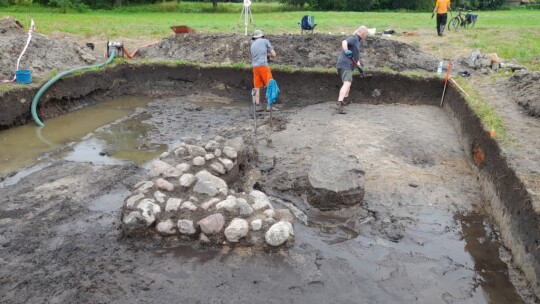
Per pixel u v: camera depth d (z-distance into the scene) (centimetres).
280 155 726
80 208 570
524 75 889
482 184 625
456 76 1022
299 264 468
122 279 441
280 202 597
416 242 513
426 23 1978
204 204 511
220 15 2706
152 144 811
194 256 479
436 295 430
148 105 1062
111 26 1734
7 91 852
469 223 552
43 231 518
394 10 4031
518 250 470
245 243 486
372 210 573
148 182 554
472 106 780
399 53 1141
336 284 441
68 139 829
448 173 669
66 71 980
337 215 566
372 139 791
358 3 3875
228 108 1041
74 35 1493
